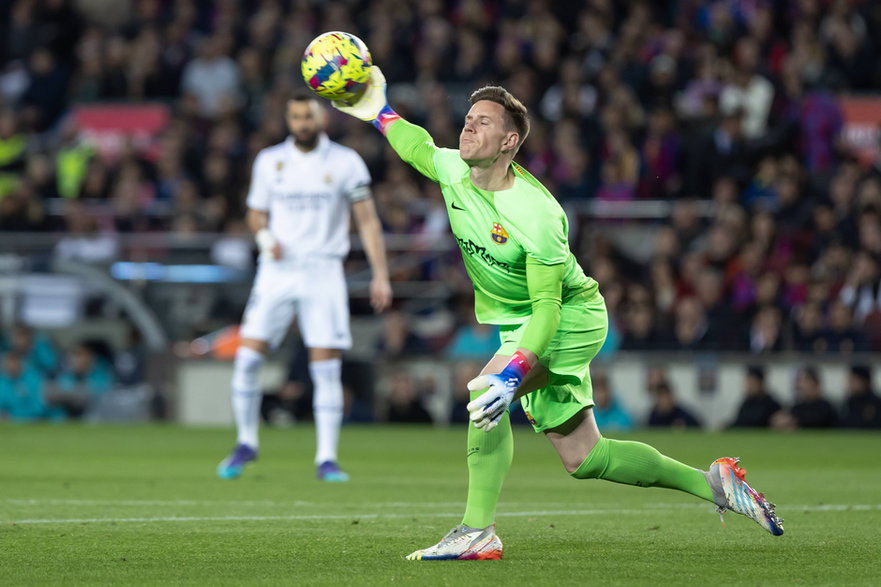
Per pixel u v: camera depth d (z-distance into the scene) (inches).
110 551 759.1
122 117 3053.6
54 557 732.7
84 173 2854.3
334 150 1389.0
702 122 2721.5
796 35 2972.4
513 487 1261.1
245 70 3144.7
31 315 2566.4
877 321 2329.0
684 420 2274.9
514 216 714.2
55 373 2485.2
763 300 2337.6
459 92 2989.7
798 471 1509.6
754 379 2257.6
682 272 2433.6
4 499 1087.0
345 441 1991.9
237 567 695.1
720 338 2343.8
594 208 2650.1
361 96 807.7
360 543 801.6
